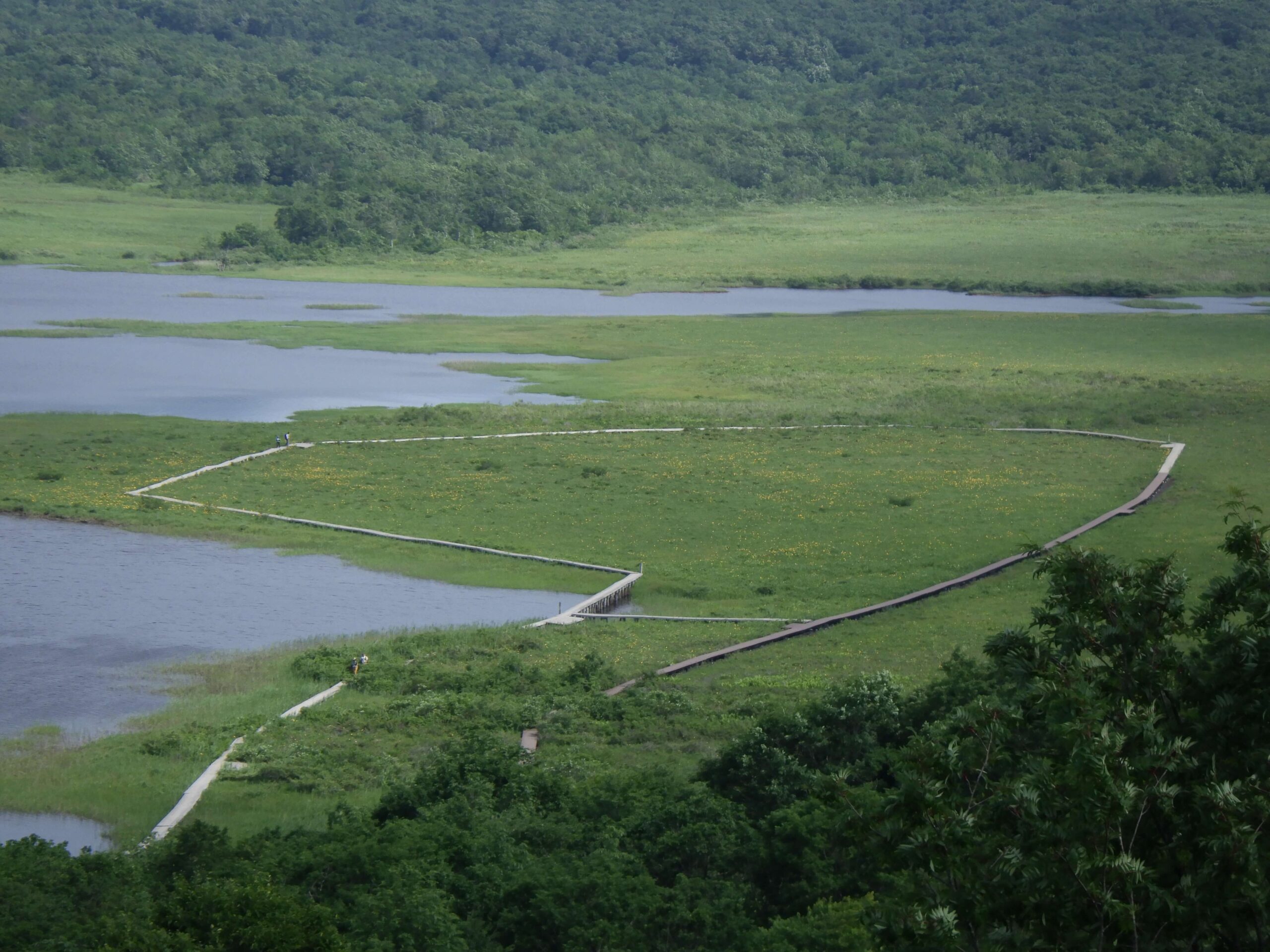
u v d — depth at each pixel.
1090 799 15.19
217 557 61.12
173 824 34.56
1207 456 79.44
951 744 16.80
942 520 66.81
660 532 65.56
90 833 34.66
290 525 66.06
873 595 56.50
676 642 50.97
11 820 35.22
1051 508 68.62
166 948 22.41
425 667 47.44
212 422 86.50
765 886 27.94
